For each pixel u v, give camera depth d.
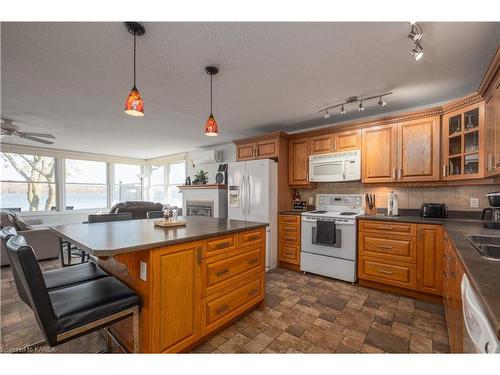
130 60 2.01
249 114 3.41
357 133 3.26
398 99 2.85
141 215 5.29
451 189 2.87
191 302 1.66
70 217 6.58
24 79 2.35
